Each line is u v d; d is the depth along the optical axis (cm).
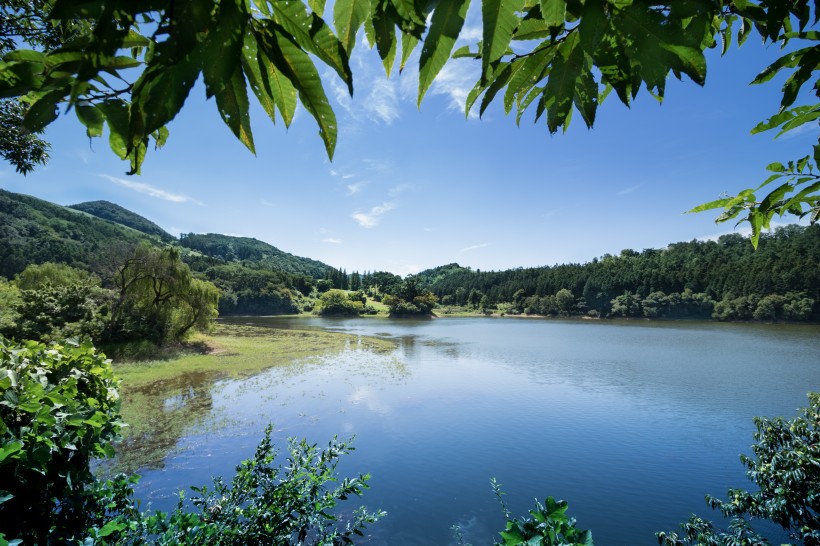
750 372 2669
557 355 3412
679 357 3309
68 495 215
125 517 237
